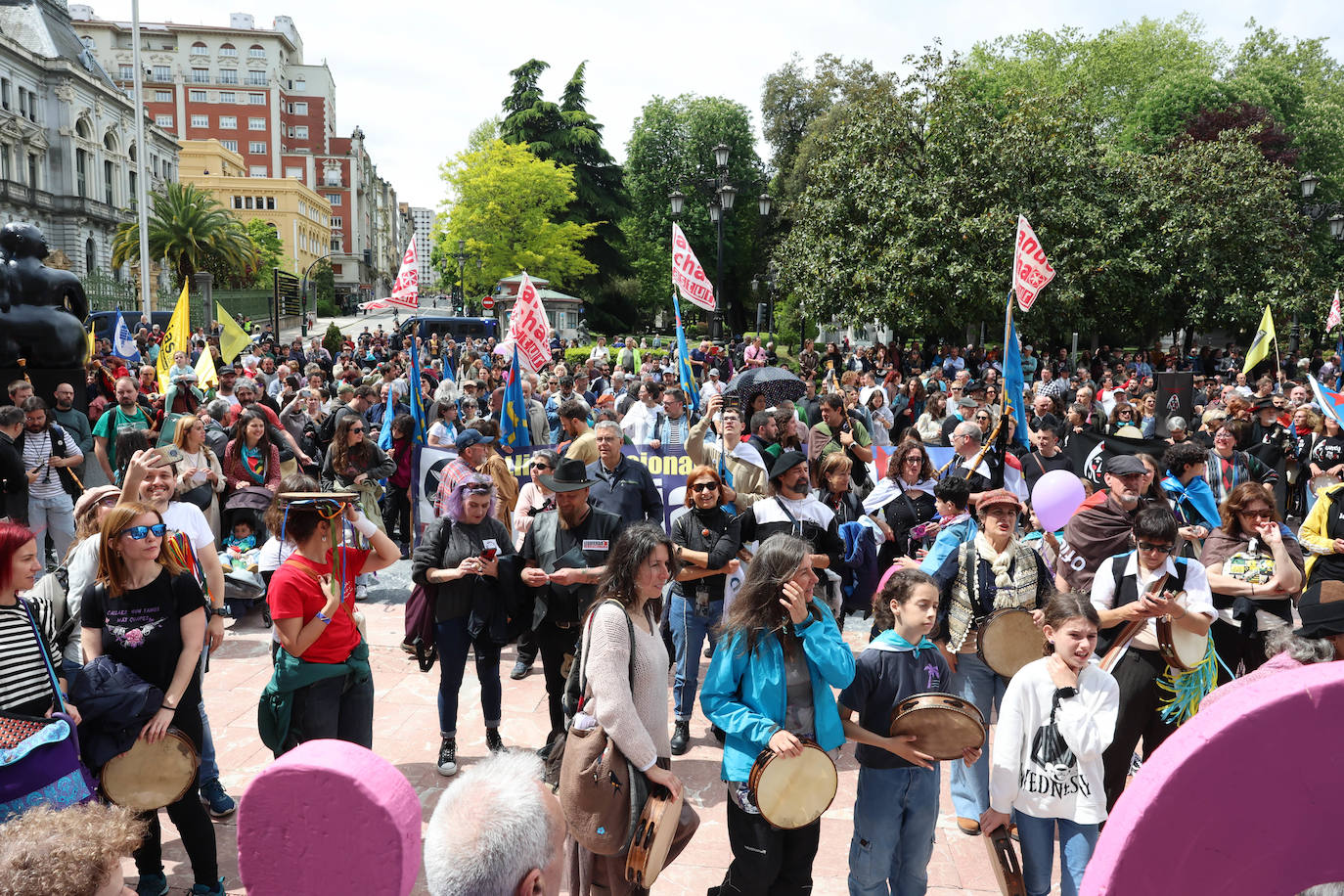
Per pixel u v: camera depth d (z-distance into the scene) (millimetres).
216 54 107625
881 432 12094
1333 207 39125
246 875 1510
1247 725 1058
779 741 3205
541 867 1959
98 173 65625
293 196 95750
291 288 57156
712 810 4883
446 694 5172
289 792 1471
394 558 4418
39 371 11391
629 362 24688
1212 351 32094
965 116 25188
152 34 106625
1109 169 26953
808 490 5719
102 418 9516
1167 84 42188
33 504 8211
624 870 3293
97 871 1719
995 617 4406
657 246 59500
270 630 7535
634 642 3439
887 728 3551
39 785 3193
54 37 63000
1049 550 5691
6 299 11188
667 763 3508
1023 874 3648
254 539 7883
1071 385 19812
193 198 58281
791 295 30516
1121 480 4949
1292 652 3998
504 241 49344
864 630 7719
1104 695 3541
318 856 1476
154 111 105625
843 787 5098
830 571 5613
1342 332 30547
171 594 3818
